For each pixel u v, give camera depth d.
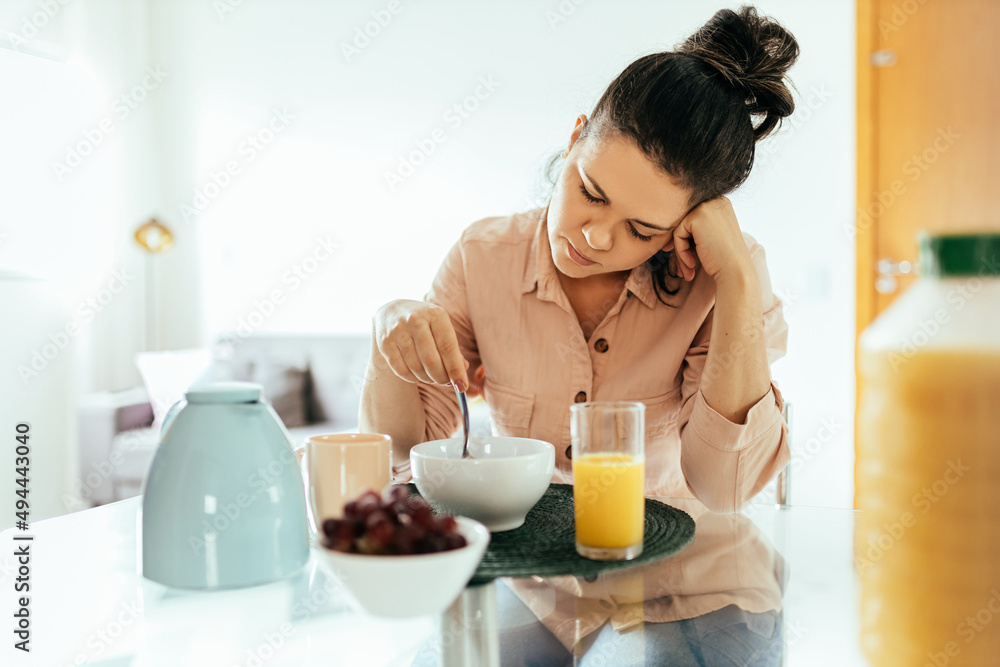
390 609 0.54
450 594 0.54
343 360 3.49
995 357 0.33
